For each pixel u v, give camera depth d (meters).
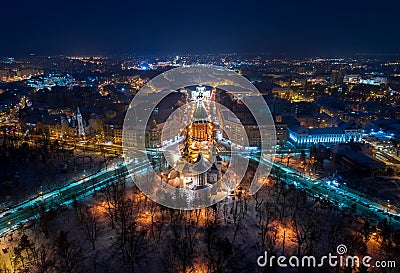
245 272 130.75
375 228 159.12
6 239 152.00
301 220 168.25
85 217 165.88
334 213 176.88
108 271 130.38
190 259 137.25
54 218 166.62
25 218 169.88
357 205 187.88
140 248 143.50
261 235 152.88
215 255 138.75
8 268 132.50
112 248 143.62
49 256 138.25
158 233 154.25
